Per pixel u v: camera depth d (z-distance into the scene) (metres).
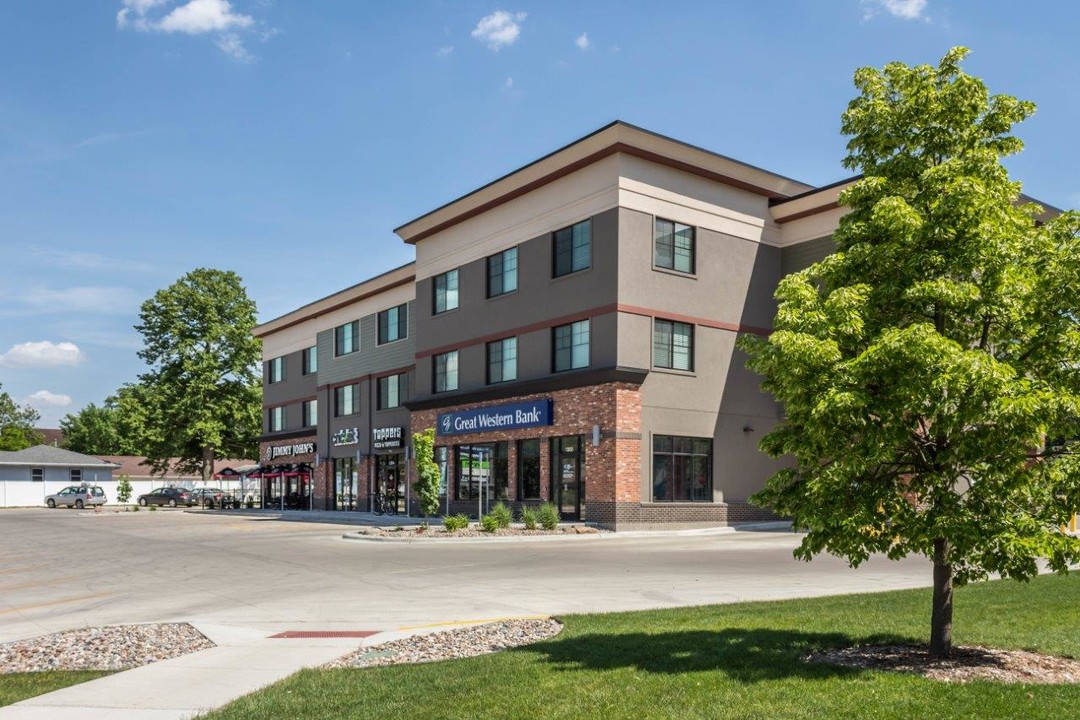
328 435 55.16
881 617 11.65
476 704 7.62
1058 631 10.46
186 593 16.91
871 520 8.37
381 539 28.22
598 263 32.81
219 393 75.81
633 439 31.67
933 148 9.58
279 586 17.58
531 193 36.41
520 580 17.83
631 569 19.66
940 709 6.99
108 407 112.81
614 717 7.12
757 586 16.42
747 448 35.16
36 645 11.48
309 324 59.34
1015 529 8.05
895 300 9.12
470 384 39.16
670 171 33.84
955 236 8.95
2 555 26.20
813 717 6.92
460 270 40.44
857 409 8.13
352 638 11.51
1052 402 7.53
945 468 8.54
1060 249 8.40
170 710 7.93
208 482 83.38
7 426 125.94
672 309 33.38
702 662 8.98
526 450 35.69
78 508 74.31
